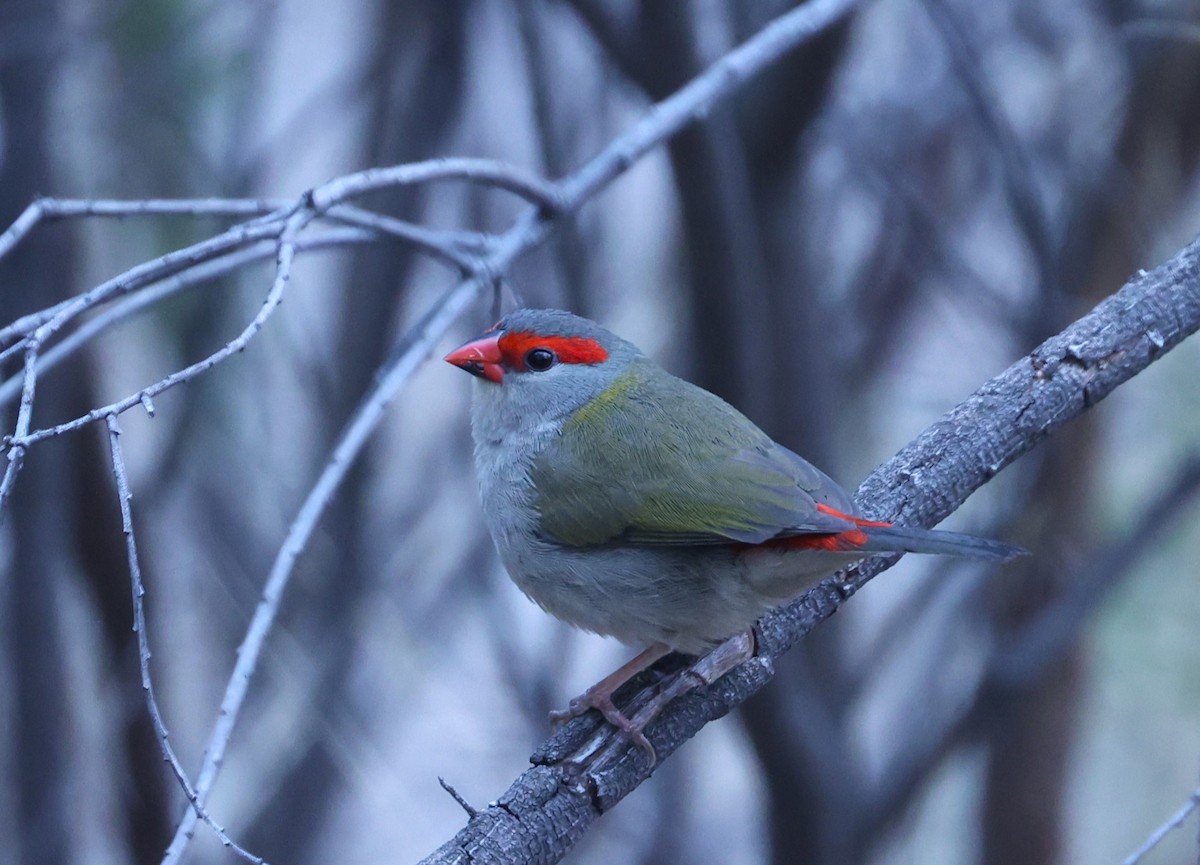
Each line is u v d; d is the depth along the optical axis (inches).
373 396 244.1
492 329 308.2
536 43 439.2
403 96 498.6
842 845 393.4
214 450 478.0
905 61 513.0
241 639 458.3
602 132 494.6
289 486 509.7
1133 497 489.4
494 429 299.9
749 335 372.8
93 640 444.8
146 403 198.1
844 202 553.0
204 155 478.0
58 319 209.9
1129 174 453.1
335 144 554.6
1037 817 457.7
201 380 450.3
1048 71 518.6
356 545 446.0
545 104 440.1
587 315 457.7
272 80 535.8
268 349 502.3
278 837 445.4
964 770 582.2
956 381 546.9
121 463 196.2
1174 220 479.5
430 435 534.0
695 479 275.9
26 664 413.4
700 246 356.2
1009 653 392.8
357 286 466.3
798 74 372.5
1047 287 401.4
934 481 278.1
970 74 382.9
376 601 491.5
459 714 527.5
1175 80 445.4
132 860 435.8
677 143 338.0
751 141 386.0
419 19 483.8
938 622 534.9
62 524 414.6
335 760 452.4
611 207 533.0
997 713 394.0
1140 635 484.4
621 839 507.2
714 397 298.8
